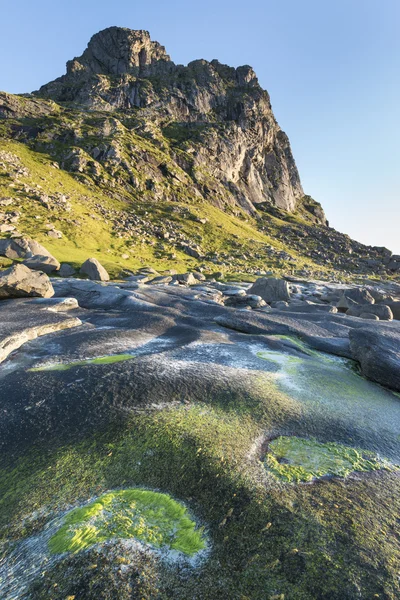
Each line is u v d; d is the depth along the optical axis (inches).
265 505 263.6
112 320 962.1
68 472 300.7
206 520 251.8
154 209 4429.1
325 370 645.9
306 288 2541.8
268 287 1835.6
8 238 2028.8
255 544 229.6
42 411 398.6
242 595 194.9
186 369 545.3
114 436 349.4
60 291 1397.6
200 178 5964.6
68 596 191.6
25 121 5216.5
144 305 1137.4
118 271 2158.0
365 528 247.1
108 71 7775.6
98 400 422.9
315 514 257.1
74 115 5738.2
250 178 7642.7
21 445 339.9
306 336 858.1
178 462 312.7
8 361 597.9
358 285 3078.2
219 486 285.0
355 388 573.0
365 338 711.7
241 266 3321.9
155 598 191.5
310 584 201.5
